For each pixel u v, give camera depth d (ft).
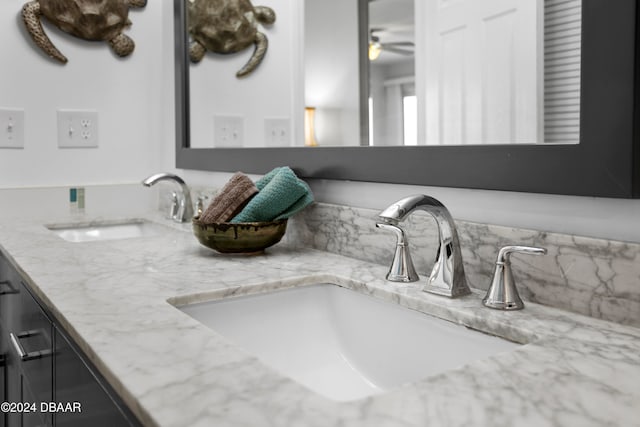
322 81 4.06
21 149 5.92
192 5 5.80
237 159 5.12
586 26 2.34
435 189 3.21
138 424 1.75
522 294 2.67
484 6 2.84
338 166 3.87
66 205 6.16
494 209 2.87
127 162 6.57
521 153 2.64
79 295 2.77
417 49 3.24
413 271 3.10
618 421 1.47
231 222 3.98
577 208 2.48
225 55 5.34
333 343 3.24
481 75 2.87
